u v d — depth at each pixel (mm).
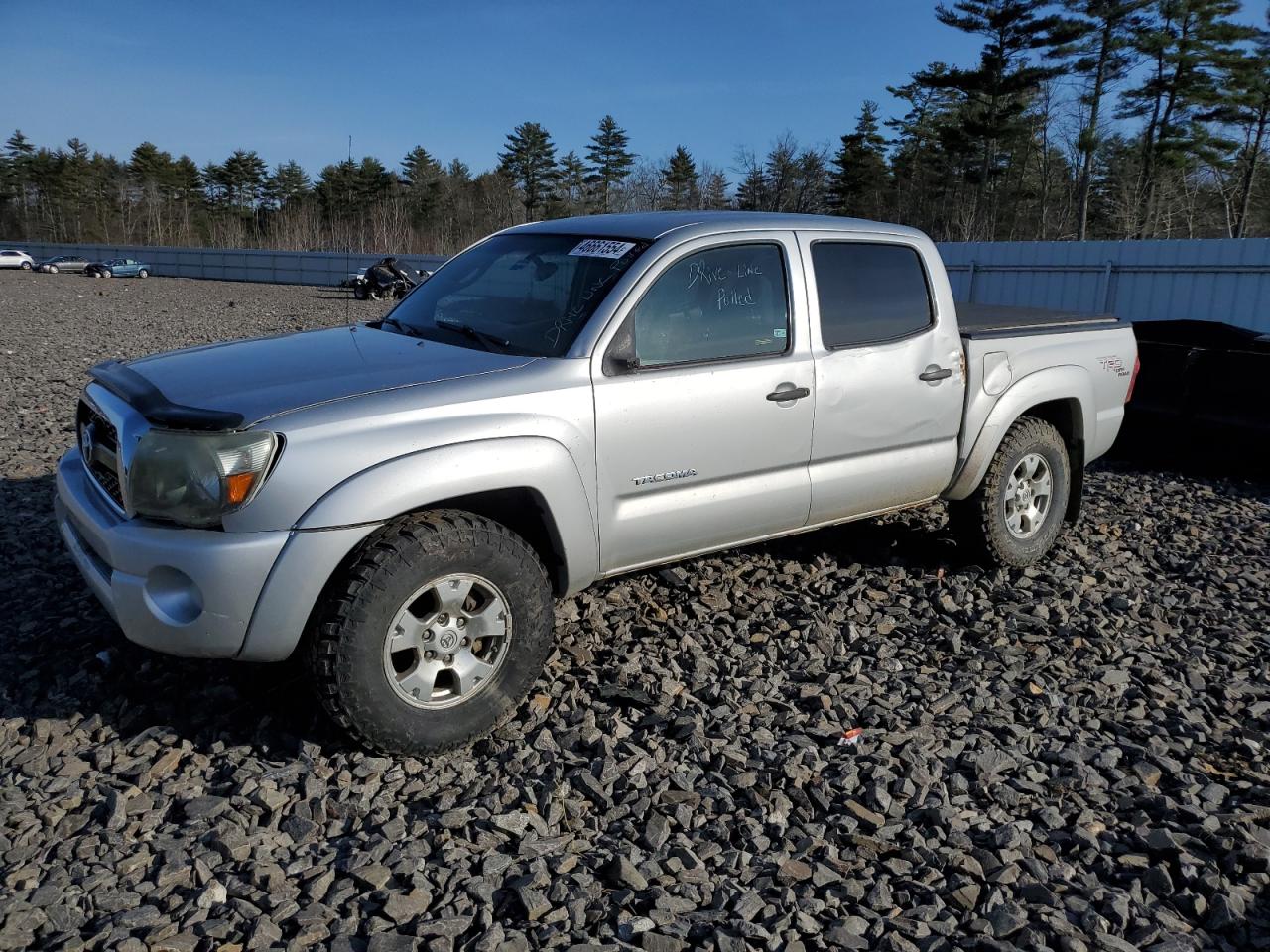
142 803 3111
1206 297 15031
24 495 6445
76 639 4223
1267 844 3111
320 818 3070
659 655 4320
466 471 3359
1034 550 5492
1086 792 3400
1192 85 51781
